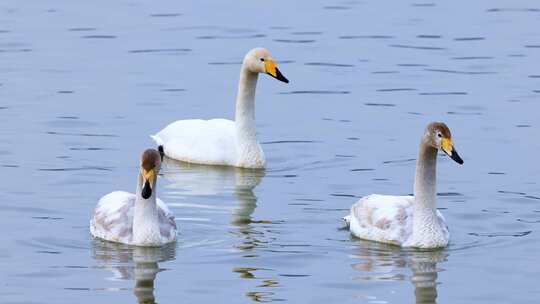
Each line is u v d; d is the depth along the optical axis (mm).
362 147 27562
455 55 35156
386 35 37250
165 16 39375
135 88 31969
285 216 22984
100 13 39688
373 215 21750
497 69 33781
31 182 24672
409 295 19047
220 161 27000
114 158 26531
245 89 27000
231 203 23859
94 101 30734
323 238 21734
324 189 24766
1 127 28453
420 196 21281
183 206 23641
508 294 19094
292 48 35875
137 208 21297
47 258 20547
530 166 25891
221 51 35500
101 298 18844
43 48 35625
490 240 21625
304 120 29656
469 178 25219
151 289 19203
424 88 32062
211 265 20312
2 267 20094
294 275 19875
